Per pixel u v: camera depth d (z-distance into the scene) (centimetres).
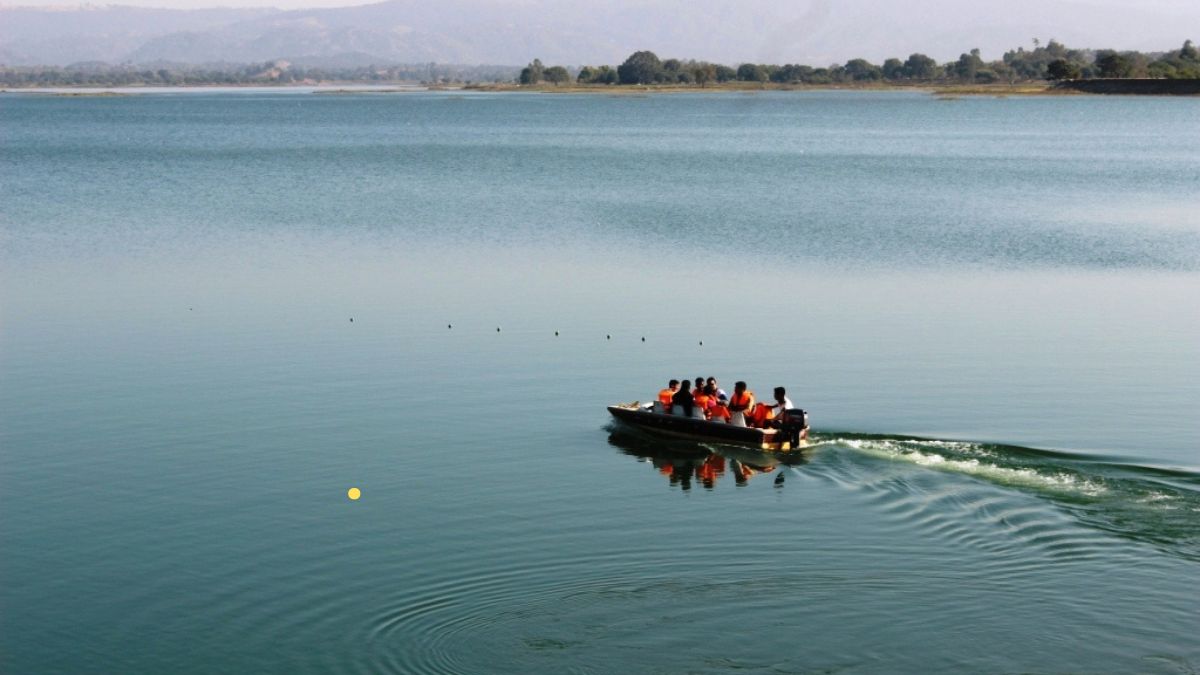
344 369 3466
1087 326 4009
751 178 9244
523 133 16200
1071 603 1995
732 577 2109
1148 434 2864
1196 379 3350
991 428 2927
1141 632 1903
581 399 3191
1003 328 3975
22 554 2225
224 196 7869
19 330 3947
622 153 12131
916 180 9019
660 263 5197
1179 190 8119
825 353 3647
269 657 1864
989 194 7956
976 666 1816
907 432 2905
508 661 1841
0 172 9769
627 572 2134
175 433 2894
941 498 2461
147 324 4034
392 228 6300
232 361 3556
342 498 2483
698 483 2592
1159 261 5256
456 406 3119
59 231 6188
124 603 2041
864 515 2392
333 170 9994
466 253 5462
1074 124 17438
